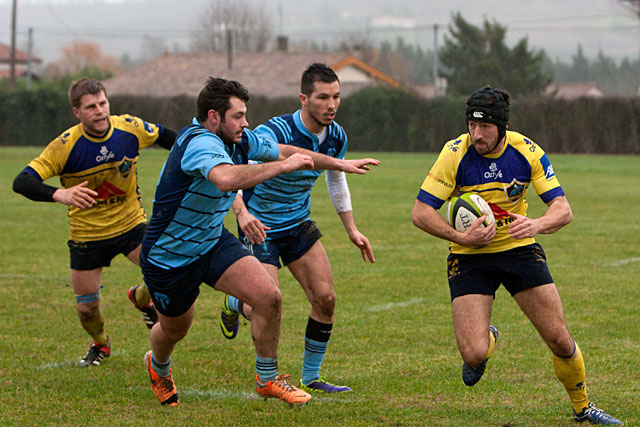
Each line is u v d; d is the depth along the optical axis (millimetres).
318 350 18719
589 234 45000
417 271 34281
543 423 16188
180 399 18047
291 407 17359
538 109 137875
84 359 21078
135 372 20391
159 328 17047
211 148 14797
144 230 21172
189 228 15789
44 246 41125
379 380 19406
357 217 53094
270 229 19062
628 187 74438
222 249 16375
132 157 20797
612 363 20469
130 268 35562
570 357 15930
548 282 16109
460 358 21266
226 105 15438
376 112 148875
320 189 74250
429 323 25203
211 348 22547
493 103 15500
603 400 17594
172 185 15453
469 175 16391
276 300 16031
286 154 17891
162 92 184875
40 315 26594
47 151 19781
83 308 20734
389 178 86750
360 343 22875
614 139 134750
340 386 18891
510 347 22234
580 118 136000
